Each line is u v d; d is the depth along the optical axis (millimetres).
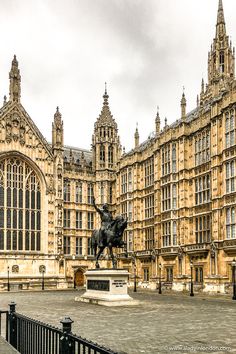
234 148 53250
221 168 56250
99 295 41156
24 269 77438
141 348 18125
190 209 63875
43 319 27922
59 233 81688
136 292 62938
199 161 62594
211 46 96688
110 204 89938
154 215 72688
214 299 46781
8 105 79250
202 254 59094
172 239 66125
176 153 66875
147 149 77625
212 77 94375
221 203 55781
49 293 63750
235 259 49906
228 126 54969
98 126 91812
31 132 81125
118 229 42562
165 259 68062
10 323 16391
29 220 79375
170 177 67625
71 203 86688
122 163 84938
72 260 84312
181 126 65938
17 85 80688
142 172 79375
